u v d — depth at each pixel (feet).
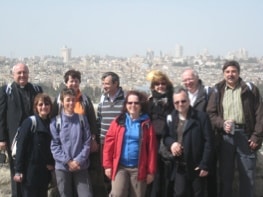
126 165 12.71
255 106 13.61
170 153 13.05
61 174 13.23
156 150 12.85
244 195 13.87
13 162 14.21
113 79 14.19
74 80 14.07
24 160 13.19
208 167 12.79
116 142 12.73
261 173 15.97
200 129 12.85
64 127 13.25
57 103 13.66
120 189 12.51
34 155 13.15
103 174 15.29
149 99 13.76
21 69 14.10
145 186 12.82
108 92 14.34
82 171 13.44
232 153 13.80
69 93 13.26
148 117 12.92
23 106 14.10
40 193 13.46
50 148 13.39
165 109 13.53
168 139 13.12
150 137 12.71
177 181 12.96
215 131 14.08
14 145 13.82
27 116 14.10
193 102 14.10
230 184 13.98
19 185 14.08
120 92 14.38
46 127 13.38
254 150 13.66
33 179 13.16
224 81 14.06
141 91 13.25
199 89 14.21
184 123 12.98
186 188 12.92
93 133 14.06
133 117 12.82
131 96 12.70
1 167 16.29
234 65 13.58
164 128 13.29
